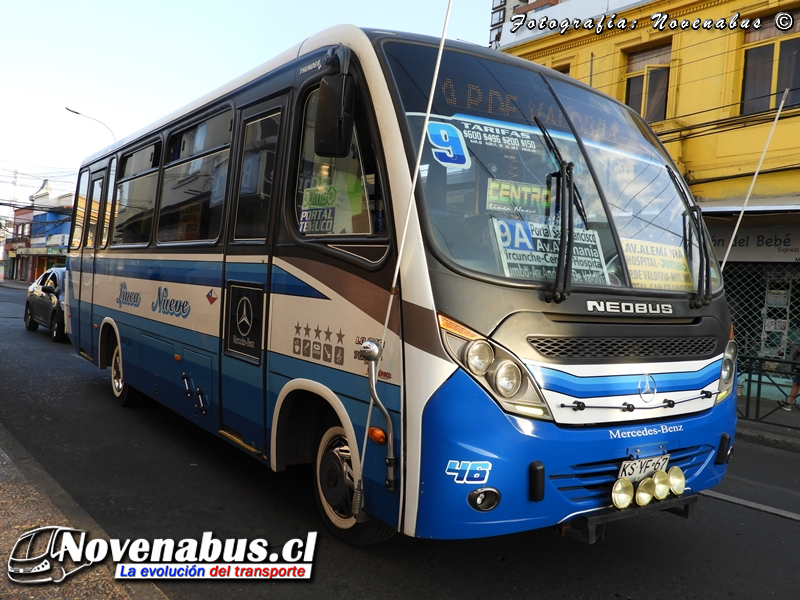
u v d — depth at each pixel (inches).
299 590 137.8
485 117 143.0
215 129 211.6
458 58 150.2
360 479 134.0
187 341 216.8
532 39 626.2
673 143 508.4
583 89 170.7
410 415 120.0
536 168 142.4
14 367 399.5
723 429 149.6
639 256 146.7
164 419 280.2
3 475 186.9
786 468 272.4
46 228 2316.7
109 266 303.0
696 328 146.9
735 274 468.8
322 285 147.8
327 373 144.7
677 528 184.5
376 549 157.9
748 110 484.1
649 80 548.7
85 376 378.3
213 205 206.1
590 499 129.1
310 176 158.7
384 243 131.1
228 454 233.8
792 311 443.2
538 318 124.3
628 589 143.8
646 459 133.1
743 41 490.6
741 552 169.0
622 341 133.1
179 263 225.0
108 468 213.5
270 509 182.2
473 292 121.0
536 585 143.4
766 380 383.2
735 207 412.5
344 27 154.9
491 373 118.1
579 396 125.3
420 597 136.3
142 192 272.1
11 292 1492.4
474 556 156.5
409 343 121.4
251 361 176.4
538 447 120.3
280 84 176.1
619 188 153.9
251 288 178.1
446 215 127.5
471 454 116.1
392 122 133.0
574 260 136.3
